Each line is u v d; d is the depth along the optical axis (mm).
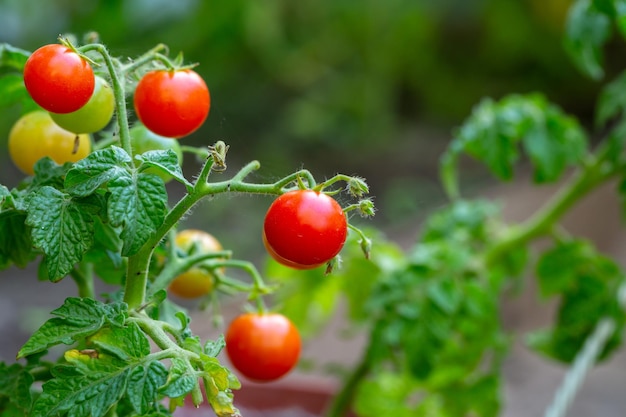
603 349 897
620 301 863
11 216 579
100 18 2293
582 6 849
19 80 621
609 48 3186
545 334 921
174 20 2426
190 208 579
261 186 557
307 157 2889
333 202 558
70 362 548
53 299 1866
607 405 1245
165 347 543
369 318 882
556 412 798
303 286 923
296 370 956
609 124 3072
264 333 652
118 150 545
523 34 3164
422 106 3332
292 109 2934
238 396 926
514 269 913
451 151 869
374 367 846
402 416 875
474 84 3275
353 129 2998
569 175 2139
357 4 2996
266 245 582
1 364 597
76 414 534
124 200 535
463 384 874
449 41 3242
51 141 612
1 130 2209
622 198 868
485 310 831
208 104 597
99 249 606
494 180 2602
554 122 854
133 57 619
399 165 2855
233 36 2682
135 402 535
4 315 1743
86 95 564
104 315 545
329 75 3041
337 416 868
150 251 563
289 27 2982
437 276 831
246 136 2857
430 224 935
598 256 869
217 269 662
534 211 1936
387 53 3074
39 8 2393
